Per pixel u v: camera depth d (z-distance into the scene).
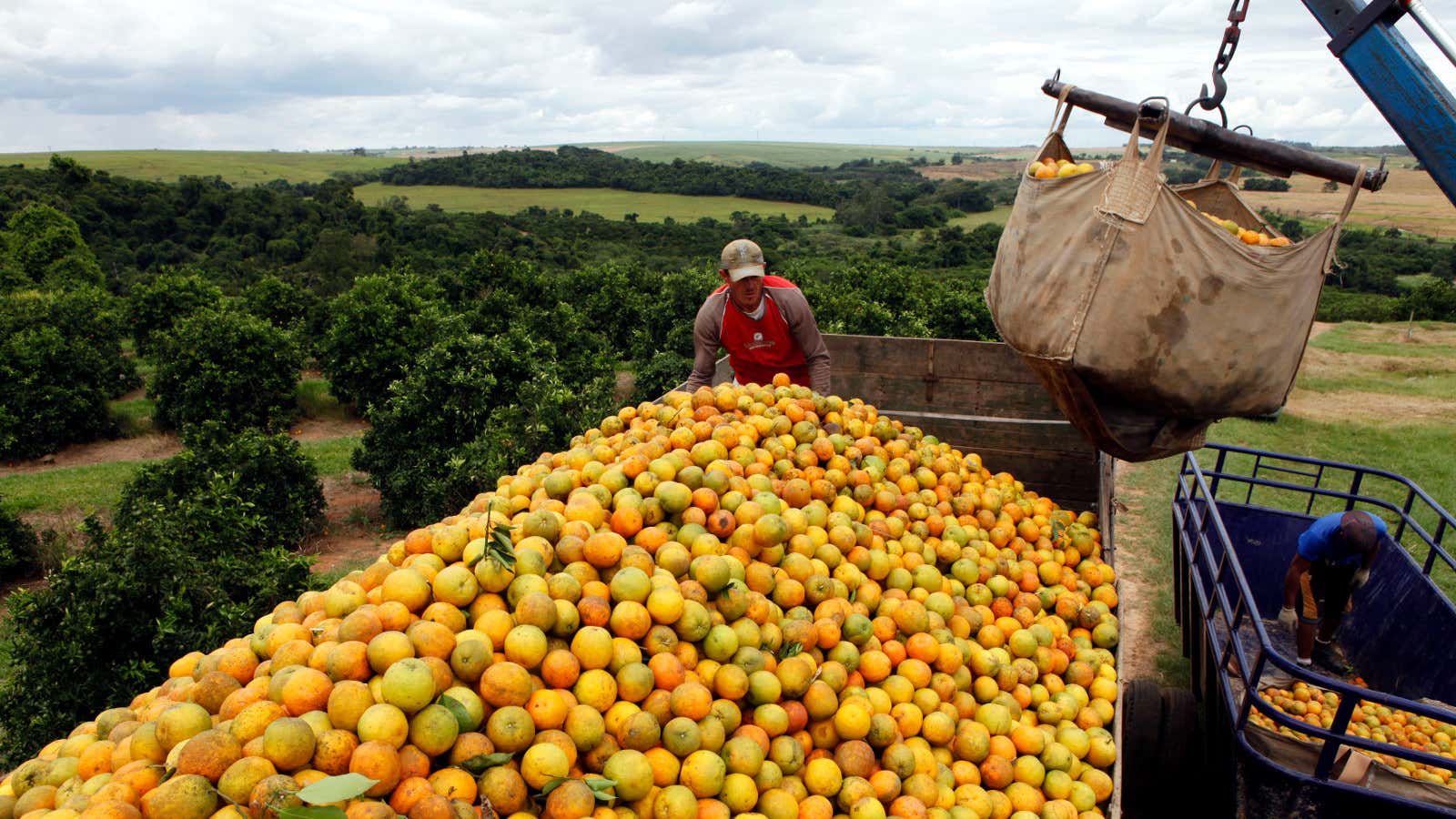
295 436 23.94
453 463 14.84
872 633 3.97
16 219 56.41
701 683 3.24
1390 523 10.99
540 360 18.77
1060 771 3.81
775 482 4.66
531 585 3.24
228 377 22.67
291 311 33.09
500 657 3.01
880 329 24.66
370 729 2.57
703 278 29.48
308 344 29.64
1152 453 4.16
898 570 4.50
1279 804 4.05
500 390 16.94
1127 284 3.54
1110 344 3.61
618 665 3.16
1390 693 5.78
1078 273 3.62
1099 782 3.83
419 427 16.22
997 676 4.12
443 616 3.07
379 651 2.81
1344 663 6.10
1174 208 3.49
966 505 5.32
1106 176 3.63
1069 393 3.88
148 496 12.53
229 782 2.39
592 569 3.55
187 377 23.14
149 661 8.37
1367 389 21.55
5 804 2.71
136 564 8.57
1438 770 4.90
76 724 8.02
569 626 3.19
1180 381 3.66
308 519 15.07
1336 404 19.50
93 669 8.23
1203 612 5.58
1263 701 4.09
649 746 2.99
